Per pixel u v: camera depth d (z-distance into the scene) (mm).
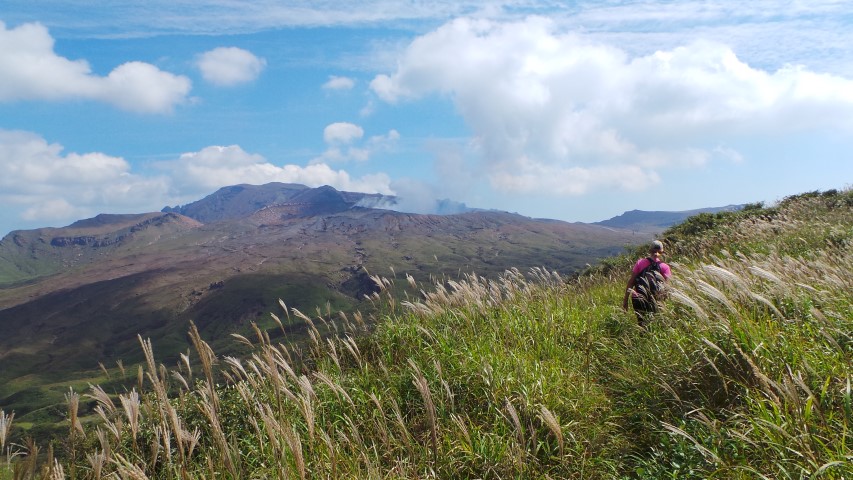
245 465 5285
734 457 4148
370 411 6008
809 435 3750
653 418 5293
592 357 7270
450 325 8414
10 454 3627
